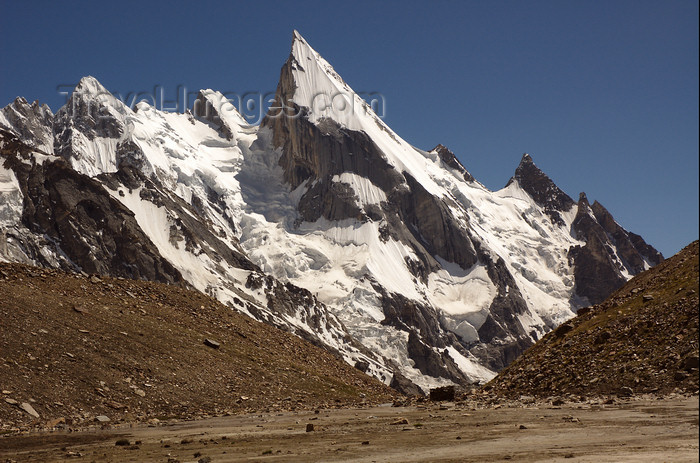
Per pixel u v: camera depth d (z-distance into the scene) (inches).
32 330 2464.3
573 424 1534.2
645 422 1480.1
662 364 2122.3
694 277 2450.8
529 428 1507.1
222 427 1872.5
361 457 1179.3
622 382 2146.9
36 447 1533.0
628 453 1054.4
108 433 1792.6
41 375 2249.0
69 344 2485.2
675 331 2229.3
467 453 1167.6
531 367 2564.0
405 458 1143.6
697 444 1100.5
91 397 2247.8
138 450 1411.2
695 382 1974.7
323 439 1478.8
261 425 1889.8
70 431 1875.0
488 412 1979.6
